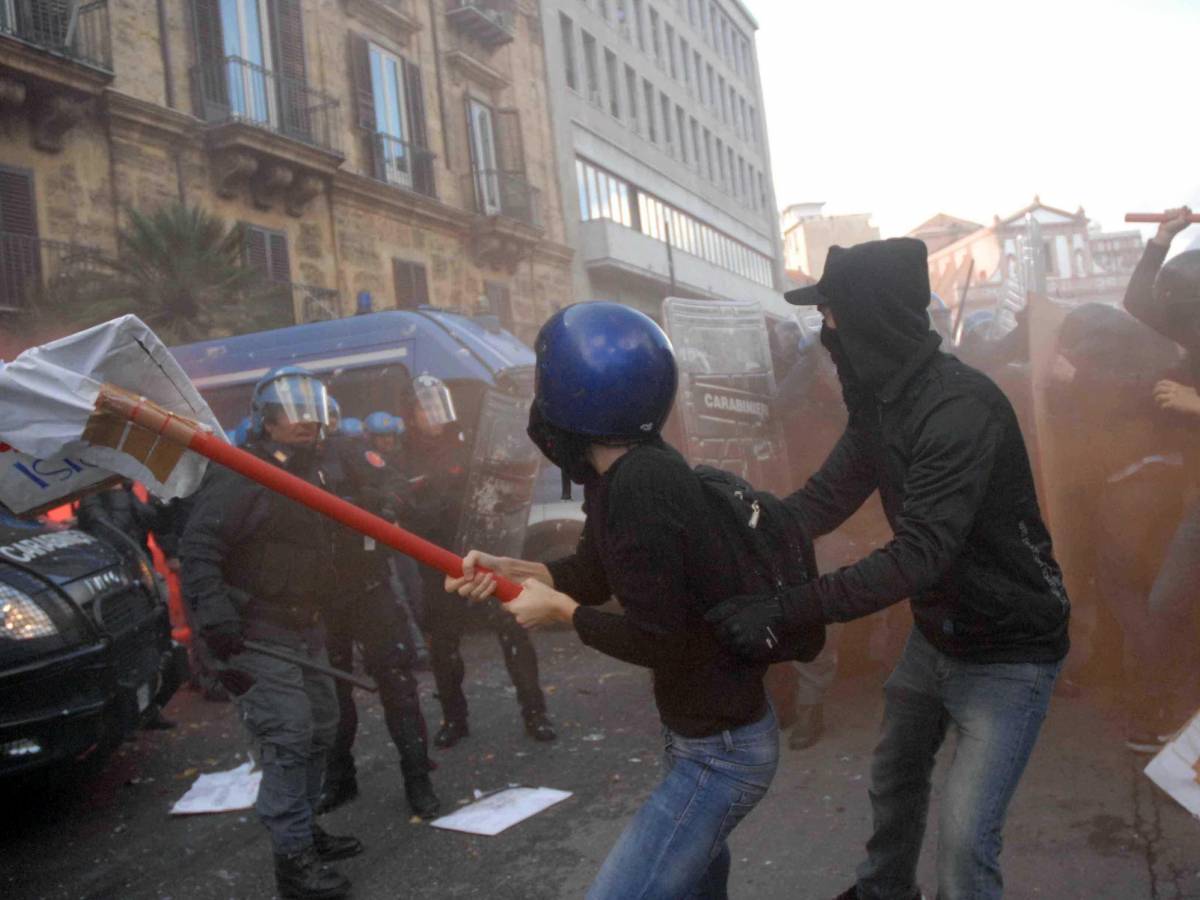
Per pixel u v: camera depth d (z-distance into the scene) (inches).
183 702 263.9
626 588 70.3
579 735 201.2
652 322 74.6
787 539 76.7
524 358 361.1
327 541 146.9
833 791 159.3
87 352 83.7
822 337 92.2
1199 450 167.5
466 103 885.8
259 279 508.7
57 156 535.2
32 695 160.9
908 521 77.1
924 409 81.0
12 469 82.7
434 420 218.8
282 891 138.3
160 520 283.7
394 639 165.6
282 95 681.0
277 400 145.2
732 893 129.9
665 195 1286.9
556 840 150.6
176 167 599.8
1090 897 119.3
